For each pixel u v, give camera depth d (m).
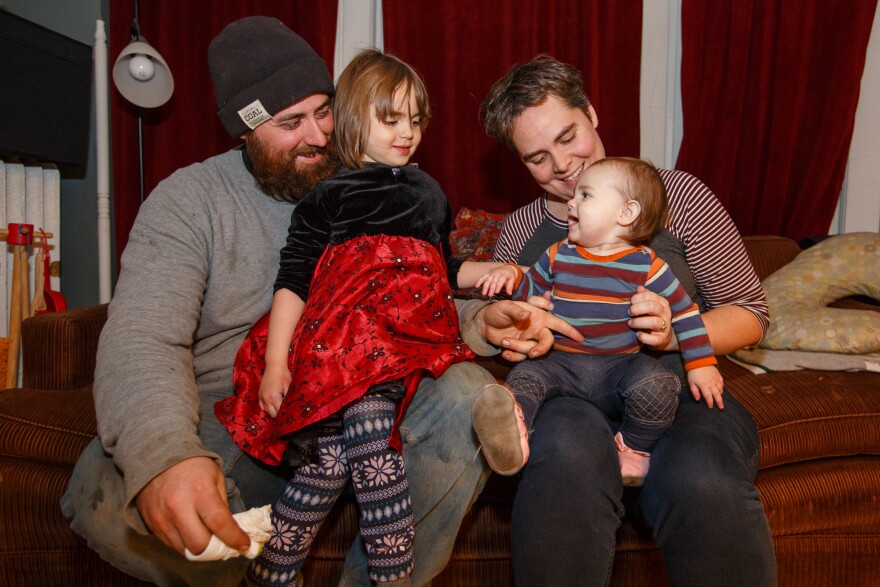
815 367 1.47
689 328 1.14
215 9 2.30
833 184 2.33
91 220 2.52
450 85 2.28
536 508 0.97
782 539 1.28
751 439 1.12
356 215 1.14
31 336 1.42
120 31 2.34
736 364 1.53
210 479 0.79
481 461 1.04
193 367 1.12
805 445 1.25
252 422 1.06
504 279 1.21
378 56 1.26
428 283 1.11
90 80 2.39
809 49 2.26
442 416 1.03
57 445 1.20
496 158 2.33
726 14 2.26
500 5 2.26
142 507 0.79
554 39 2.28
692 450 1.01
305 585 1.21
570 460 0.99
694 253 1.28
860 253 1.84
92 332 1.46
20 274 2.17
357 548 1.07
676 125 2.44
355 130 1.20
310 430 0.99
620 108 2.30
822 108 2.30
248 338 1.16
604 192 1.15
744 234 2.36
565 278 1.18
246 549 0.78
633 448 1.10
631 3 2.25
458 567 1.26
